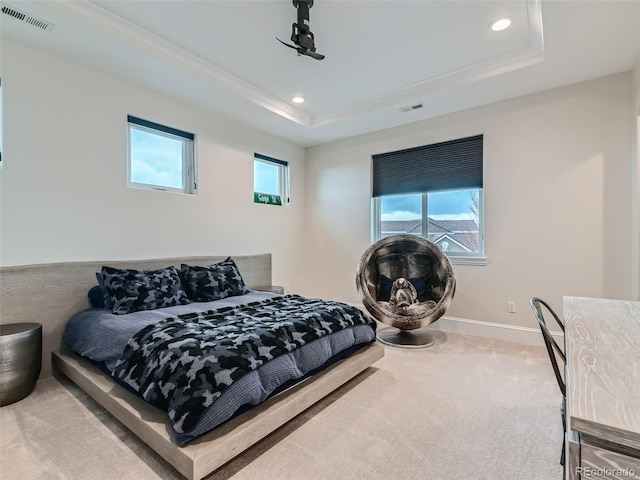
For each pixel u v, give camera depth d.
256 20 2.31
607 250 2.89
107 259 2.87
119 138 2.94
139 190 3.10
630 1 1.94
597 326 1.22
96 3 2.15
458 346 3.19
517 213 3.31
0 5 1.99
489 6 2.13
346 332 2.35
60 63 2.57
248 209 4.20
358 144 4.53
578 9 2.01
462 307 3.64
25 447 1.62
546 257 3.17
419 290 3.53
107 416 1.90
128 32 2.39
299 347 1.94
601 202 2.91
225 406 1.45
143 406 1.66
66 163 2.62
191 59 2.79
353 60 2.82
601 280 2.92
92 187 2.77
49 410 1.96
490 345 3.21
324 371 2.15
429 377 2.48
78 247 2.69
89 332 2.23
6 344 2.01
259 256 4.21
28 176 2.42
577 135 3.01
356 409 2.02
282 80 3.19
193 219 3.56
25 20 2.13
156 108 3.20
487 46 2.60
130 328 2.05
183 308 2.58
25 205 2.41
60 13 2.08
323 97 3.58
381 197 4.41
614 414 0.57
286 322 2.06
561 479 1.43
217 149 3.79
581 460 0.57
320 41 2.54
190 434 1.35
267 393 1.65
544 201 3.18
